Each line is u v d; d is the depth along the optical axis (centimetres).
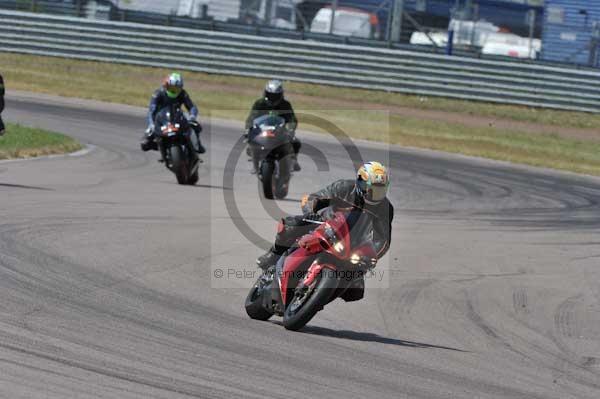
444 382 2097
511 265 3888
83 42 11406
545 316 3059
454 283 3447
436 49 10944
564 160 8406
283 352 2200
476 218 5084
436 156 7900
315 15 11831
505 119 10269
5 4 12038
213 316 2533
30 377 1747
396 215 4947
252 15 11888
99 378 1794
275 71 10969
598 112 10438
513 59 10756
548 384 2200
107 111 8962
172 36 11212
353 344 2405
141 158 6412
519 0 12875
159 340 2159
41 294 2483
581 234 4834
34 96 9556
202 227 3959
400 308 2983
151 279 2914
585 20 11731
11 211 3772
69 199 4284
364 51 10775
